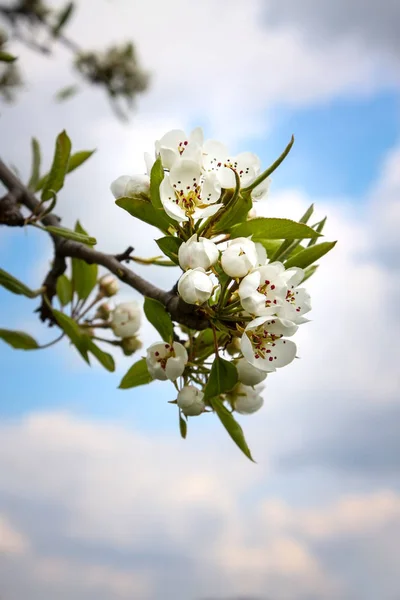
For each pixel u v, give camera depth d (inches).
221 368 15.6
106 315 22.5
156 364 16.1
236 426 17.3
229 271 14.7
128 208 15.2
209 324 15.9
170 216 14.8
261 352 15.5
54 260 21.1
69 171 23.0
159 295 17.0
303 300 15.7
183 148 15.4
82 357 20.7
